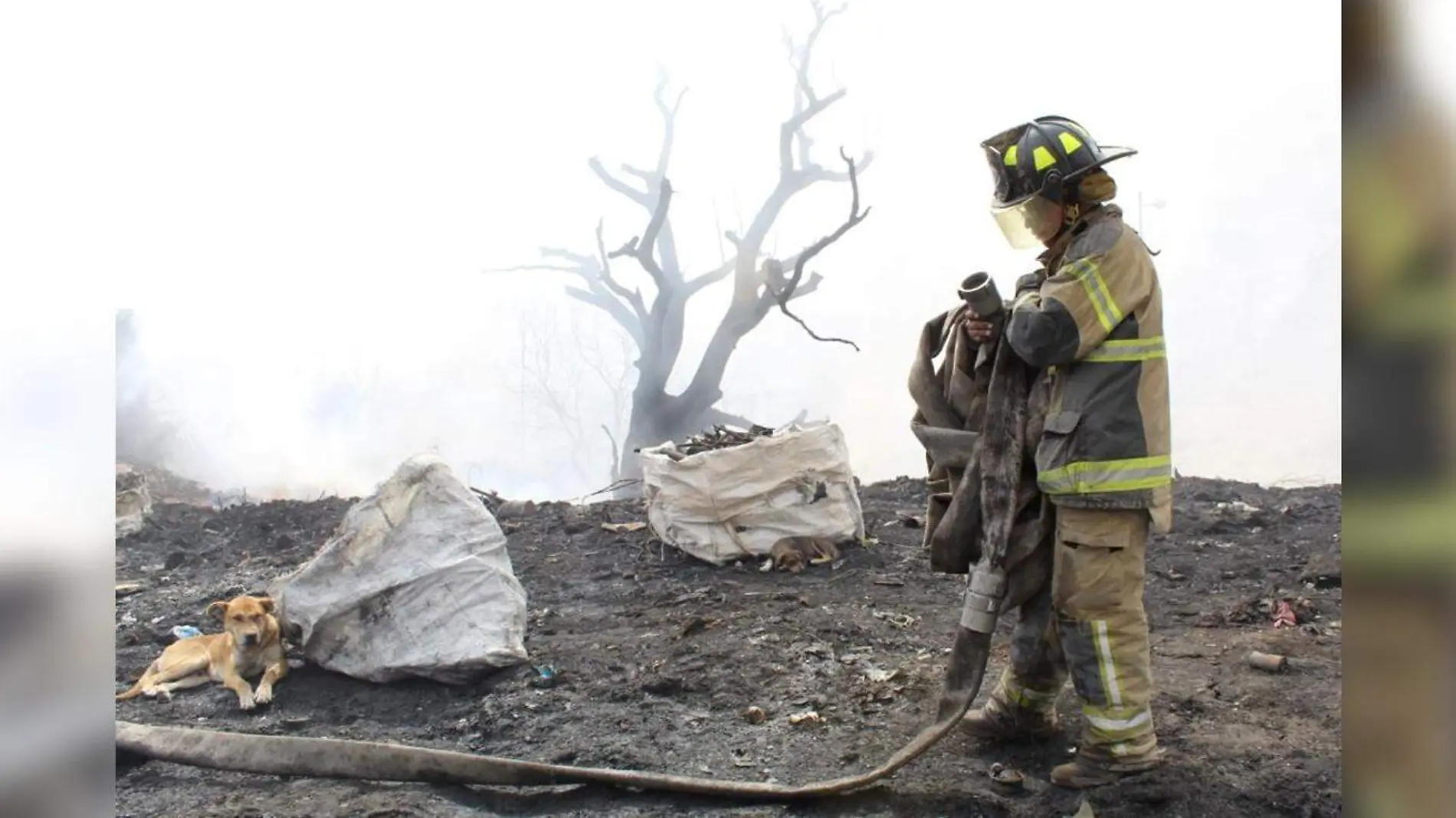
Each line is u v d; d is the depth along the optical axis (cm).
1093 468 341
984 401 385
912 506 891
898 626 561
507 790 389
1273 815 341
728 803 369
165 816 373
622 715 452
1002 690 398
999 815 352
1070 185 353
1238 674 473
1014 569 368
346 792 391
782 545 710
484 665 498
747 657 507
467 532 524
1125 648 349
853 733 422
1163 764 372
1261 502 865
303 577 519
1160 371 348
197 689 519
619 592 675
